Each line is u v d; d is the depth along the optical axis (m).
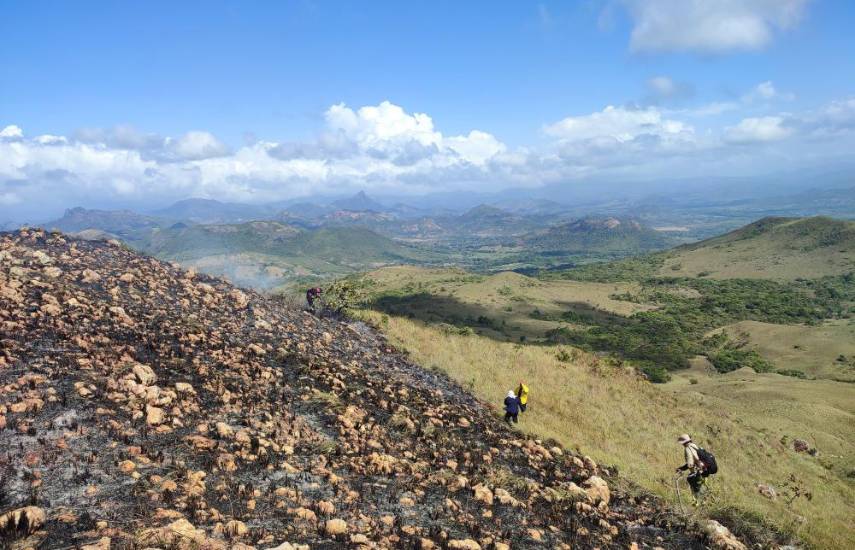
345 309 27.88
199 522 5.78
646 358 140.62
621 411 25.03
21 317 11.39
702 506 13.10
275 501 6.80
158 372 10.57
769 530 12.47
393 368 19.39
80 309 13.02
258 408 10.18
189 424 8.63
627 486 13.34
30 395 8.09
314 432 9.79
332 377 13.96
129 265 19.09
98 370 9.81
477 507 8.49
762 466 24.55
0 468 6.11
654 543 9.22
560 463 13.33
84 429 7.55
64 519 5.33
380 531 6.68
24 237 18.70
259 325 17.45
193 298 17.88
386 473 8.85
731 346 157.00
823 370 125.00
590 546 8.12
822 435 43.16
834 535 16.38
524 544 7.55
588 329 180.62
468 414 15.70
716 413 33.44
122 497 6.04
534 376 26.19
